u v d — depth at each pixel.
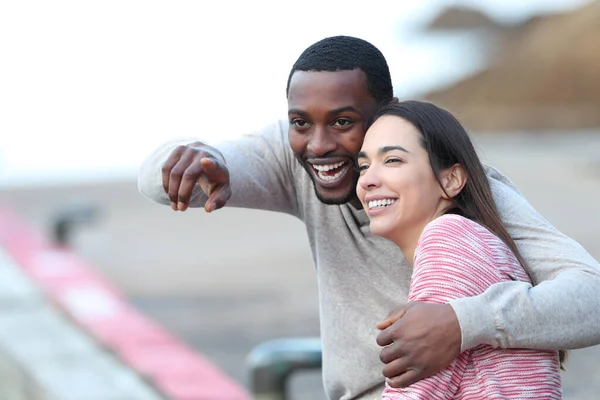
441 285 3.43
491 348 3.46
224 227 17.25
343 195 3.86
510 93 38.53
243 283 12.77
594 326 3.40
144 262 14.38
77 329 10.65
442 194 3.69
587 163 22.56
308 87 3.77
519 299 3.34
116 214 18.77
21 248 15.14
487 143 30.05
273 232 16.56
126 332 10.25
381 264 3.96
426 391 3.38
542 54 39.12
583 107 36.56
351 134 3.78
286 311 11.28
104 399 8.34
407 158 3.64
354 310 4.01
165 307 11.62
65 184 23.23
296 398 8.41
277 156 4.21
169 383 8.62
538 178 20.56
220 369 9.14
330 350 4.09
